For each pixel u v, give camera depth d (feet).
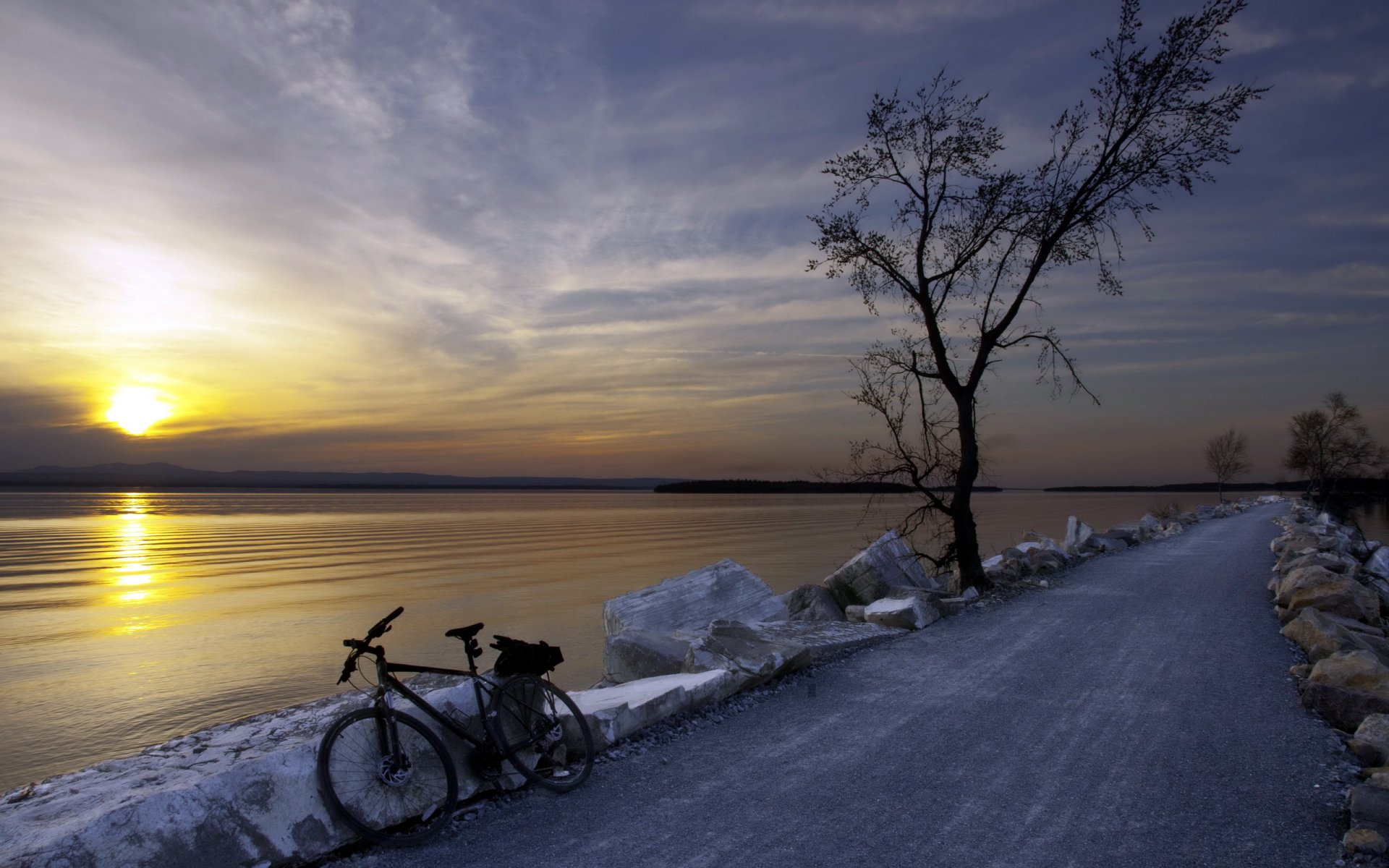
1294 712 22.91
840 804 16.26
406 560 139.95
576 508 506.89
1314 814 15.67
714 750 19.90
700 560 134.51
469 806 16.29
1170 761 18.80
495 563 131.03
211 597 91.35
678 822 15.40
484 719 16.81
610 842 14.52
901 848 14.21
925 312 53.11
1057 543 81.35
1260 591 48.19
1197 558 68.85
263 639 64.23
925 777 17.85
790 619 46.88
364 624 71.87
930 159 51.65
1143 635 34.68
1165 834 14.79
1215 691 25.30
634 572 115.75
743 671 25.59
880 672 28.55
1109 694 24.99
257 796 13.37
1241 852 14.03
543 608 79.15
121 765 17.80
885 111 51.80
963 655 31.19
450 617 74.28
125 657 57.62
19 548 174.70
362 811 14.34
